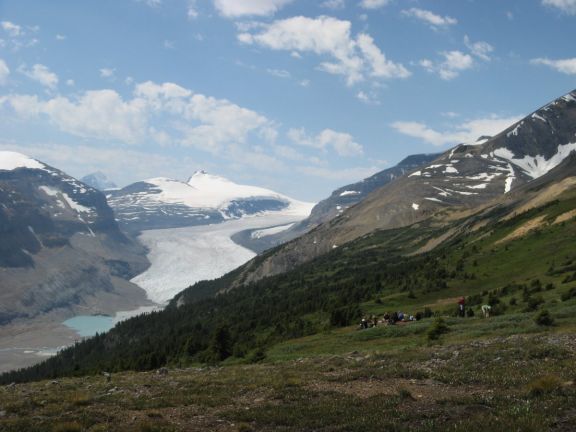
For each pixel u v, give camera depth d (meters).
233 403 28.45
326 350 62.41
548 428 19.34
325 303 137.50
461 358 37.12
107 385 37.81
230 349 87.31
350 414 23.83
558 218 138.75
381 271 192.50
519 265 112.19
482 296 92.06
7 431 23.05
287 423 23.38
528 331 49.91
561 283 83.75
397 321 78.50
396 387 29.92
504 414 21.39
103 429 22.80
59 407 28.00
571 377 26.94
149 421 24.28
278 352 67.69
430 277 125.62
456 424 20.80
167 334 179.50
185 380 38.12
